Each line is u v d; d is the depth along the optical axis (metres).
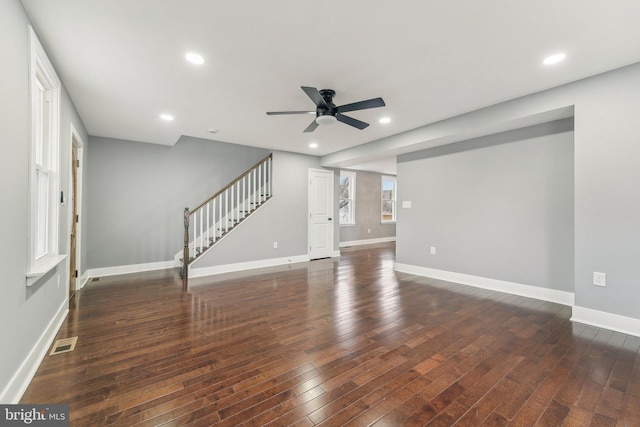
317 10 1.95
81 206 4.30
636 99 2.67
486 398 1.81
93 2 1.85
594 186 2.89
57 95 2.75
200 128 4.60
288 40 2.29
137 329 2.82
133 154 5.30
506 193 4.11
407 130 4.75
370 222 9.83
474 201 4.47
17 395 1.76
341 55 2.51
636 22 2.06
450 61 2.61
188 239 5.28
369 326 2.91
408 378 2.02
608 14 1.98
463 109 3.80
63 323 2.96
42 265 2.28
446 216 4.84
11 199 1.72
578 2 1.87
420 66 2.69
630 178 2.71
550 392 1.87
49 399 1.77
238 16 2.01
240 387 1.91
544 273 3.77
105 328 2.85
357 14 1.99
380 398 1.80
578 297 3.02
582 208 2.96
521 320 3.08
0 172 1.57
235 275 5.18
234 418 1.62
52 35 2.19
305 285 4.50
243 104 3.58
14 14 1.74
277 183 6.27
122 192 5.21
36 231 2.29
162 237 5.59
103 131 4.72
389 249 8.44
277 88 3.14
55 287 2.74
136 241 5.35
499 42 2.32
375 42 2.32
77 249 4.15
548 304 3.60
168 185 5.62
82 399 1.77
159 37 2.24
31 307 2.05
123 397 1.80
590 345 2.50
